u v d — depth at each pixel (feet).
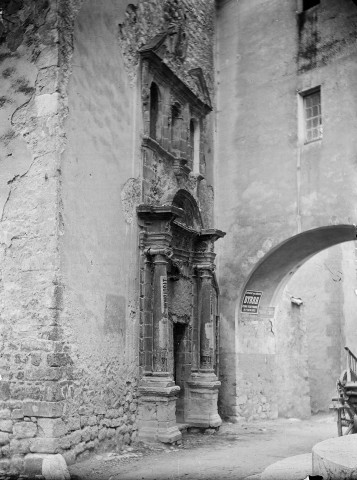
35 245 31.14
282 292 53.01
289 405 55.57
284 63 49.37
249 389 50.14
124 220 37.29
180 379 43.65
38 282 30.76
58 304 30.48
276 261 49.26
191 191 46.68
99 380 33.45
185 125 45.91
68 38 33.30
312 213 45.98
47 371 29.76
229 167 50.98
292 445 38.19
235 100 51.60
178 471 29.71
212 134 51.49
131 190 38.32
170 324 41.42
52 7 32.83
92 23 35.63
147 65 40.68
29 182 31.83
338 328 65.41
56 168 31.37
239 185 50.29
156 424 36.99
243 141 50.62
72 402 30.83
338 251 67.00
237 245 49.83
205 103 48.85
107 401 34.06
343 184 44.60
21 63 33.06
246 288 50.39
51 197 31.17
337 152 45.27
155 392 37.01
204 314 44.52
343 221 44.24
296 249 48.52
